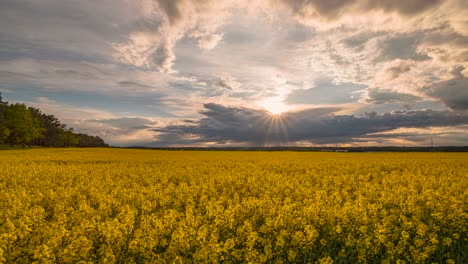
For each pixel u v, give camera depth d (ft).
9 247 19.83
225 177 58.23
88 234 22.85
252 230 24.68
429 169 81.00
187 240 20.74
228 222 26.35
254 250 20.29
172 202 39.01
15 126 293.84
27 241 22.20
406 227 24.58
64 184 54.13
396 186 48.60
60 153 181.98
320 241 23.41
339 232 23.41
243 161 119.24
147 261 19.69
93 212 30.58
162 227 23.56
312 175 67.05
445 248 22.95
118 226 22.49
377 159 132.26
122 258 20.38
